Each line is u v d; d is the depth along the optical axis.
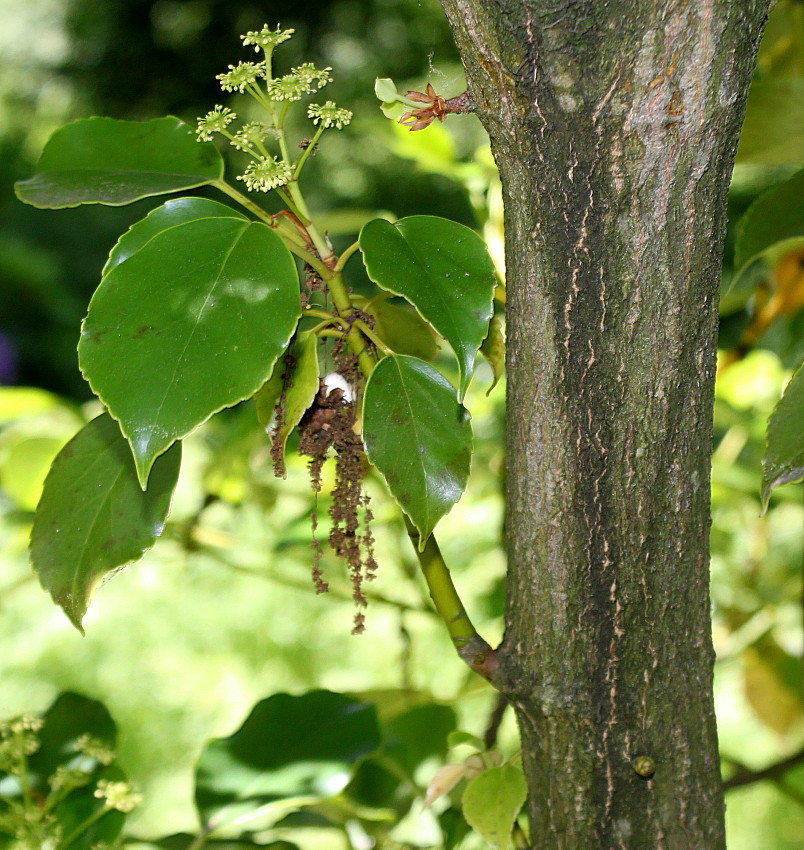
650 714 0.83
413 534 0.85
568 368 0.81
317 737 0.99
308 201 6.04
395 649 2.51
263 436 1.28
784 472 0.83
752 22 0.77
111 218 6.07
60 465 0.87
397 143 1.20
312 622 2.69
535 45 0.77
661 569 0.82
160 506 0.86
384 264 0.80
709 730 0.83
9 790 0.98
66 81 6.82
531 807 0.85
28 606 2.97
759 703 1.72
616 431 0.81
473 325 0.80
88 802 0.98
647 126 0.78
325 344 0.86
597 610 0.82
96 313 0.79
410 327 0.90
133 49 6.43
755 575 1.54
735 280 0.97
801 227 0.96
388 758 1.05
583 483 0.81
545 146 0.79
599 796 0.83
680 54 0.77
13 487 1.33
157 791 2.25
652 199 0.79
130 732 2.45
